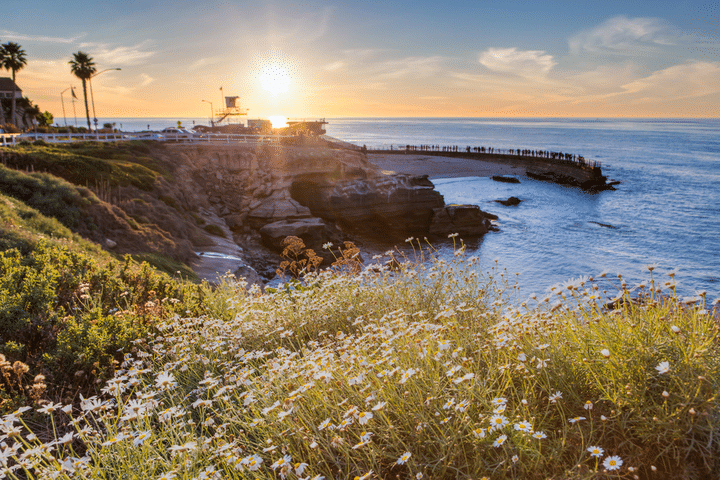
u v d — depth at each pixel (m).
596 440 2.58
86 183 25.70
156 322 6.25
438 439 2.60
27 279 6.34
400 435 2.86
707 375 2.38
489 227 48.78
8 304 5.43
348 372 3.48
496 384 3.16
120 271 8.55
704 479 2.26
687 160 140.75
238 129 62.38
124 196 27.27
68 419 4.11
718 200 70.31
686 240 45.50
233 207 40.59
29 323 5.32
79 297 6.70
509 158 112.56
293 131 62.84
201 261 25.42
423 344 3.56
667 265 36.59
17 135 33.75
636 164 125.69
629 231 49.22
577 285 3.46
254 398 3.54
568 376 2.97
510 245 42.50
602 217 57.00
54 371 4.76
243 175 42.84
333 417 3.12
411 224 46.00
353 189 43.91
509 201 65.31
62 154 27.91
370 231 45.19
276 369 3.80
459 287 5.55
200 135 47.91
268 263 32.66
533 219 55.06
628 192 78.81
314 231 37.34
